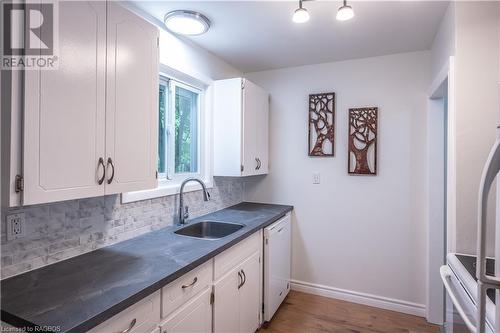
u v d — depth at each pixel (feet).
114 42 4.27
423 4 5.71
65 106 3.58
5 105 3.11
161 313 3.94
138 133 4.74
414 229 8.15
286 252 8.93
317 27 6.72
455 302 3.93
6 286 3.61
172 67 6.75
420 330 7.34
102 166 4.09
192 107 8.09
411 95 8.16
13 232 3.88
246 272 6.41
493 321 3.03
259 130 9.04
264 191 10.07
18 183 3.13
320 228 9.28
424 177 8.04
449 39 5.69
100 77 4.04
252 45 7.77
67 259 4.56
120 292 3.44
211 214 8.20
